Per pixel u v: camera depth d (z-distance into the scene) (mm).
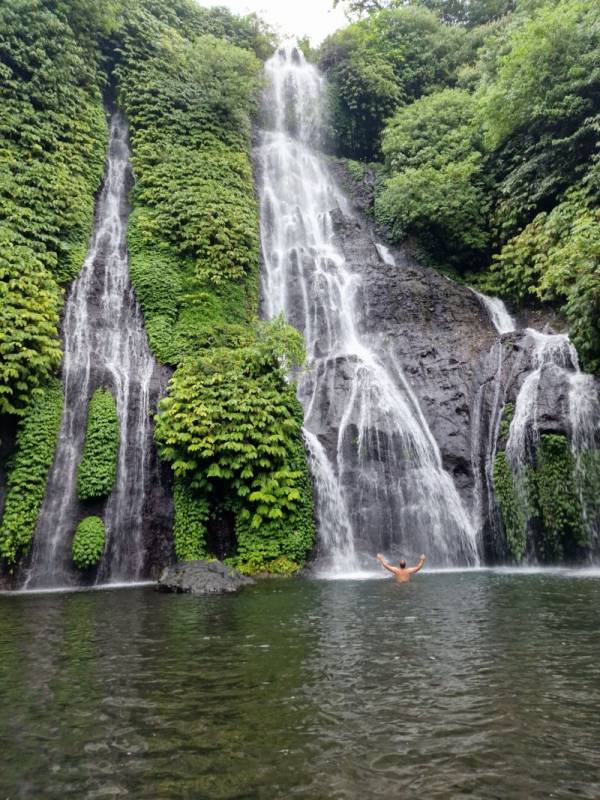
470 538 14359
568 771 2996
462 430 15672
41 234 17062
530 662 4895
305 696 4207
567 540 13609
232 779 2992
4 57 19469
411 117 26719
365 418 15422
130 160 21188
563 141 18688
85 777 3053
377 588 9906
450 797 2756
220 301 18469
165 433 13711
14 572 12109
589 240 15062
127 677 4805
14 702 4219
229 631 6523
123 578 12836
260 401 14109
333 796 2791
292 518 13594
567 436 14070
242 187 21875
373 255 23078
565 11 19797
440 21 35656
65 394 14492
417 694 4180
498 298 21781
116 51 23406
